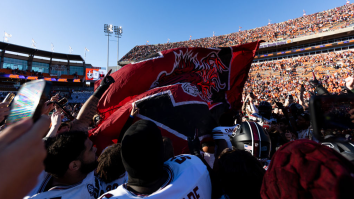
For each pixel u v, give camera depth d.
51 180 1.45
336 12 40.19
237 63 4.65
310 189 0.55
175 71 3.70
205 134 3.06
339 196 0.49
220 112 4.36
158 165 0.99
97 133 2.83
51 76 42.00
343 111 0.60
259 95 27.25
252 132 1.69
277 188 0.64
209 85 4.31
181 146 2.87
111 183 1.65
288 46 40.16
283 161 0.66
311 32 39.06
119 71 3.52
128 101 3.37
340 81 25.56
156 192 0.92
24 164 0.50
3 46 38.47
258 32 47.31
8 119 0.55
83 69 47.53
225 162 1.22
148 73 3.47
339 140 0.59
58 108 2.64
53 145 1.31
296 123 2.97
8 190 0.47
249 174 1.12
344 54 32.91
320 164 0.57
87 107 2.22
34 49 42.03
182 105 3.07
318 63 33.84
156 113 2.96
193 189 1.01
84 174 1.43
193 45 52.56
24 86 0.59
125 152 0.95
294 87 27.30
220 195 1.24
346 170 0.52
